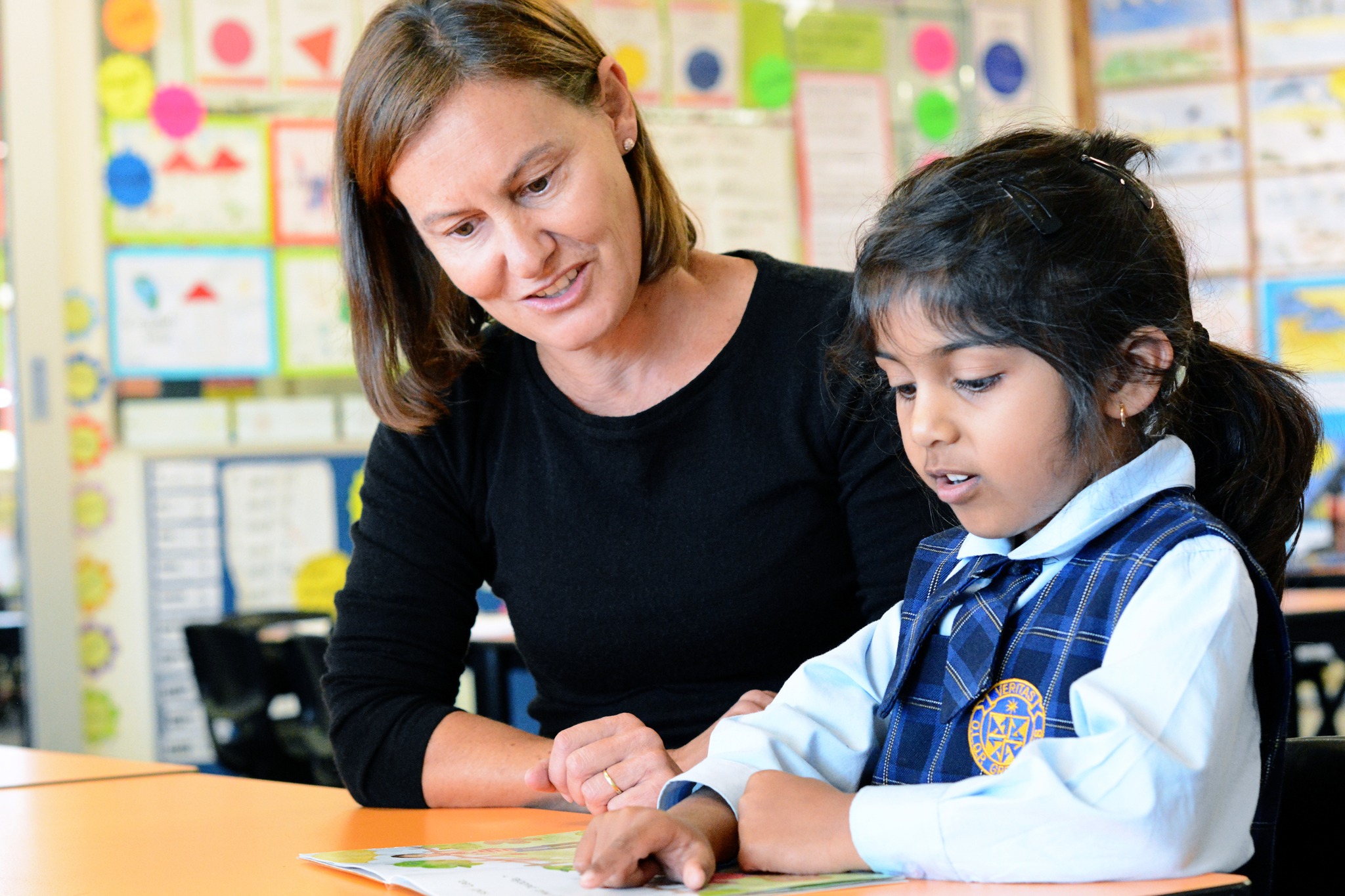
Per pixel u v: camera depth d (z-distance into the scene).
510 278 1.15
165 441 3.47
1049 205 0.87
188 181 3.51
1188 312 0.93
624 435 1.30
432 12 1.12
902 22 4.07
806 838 0.80
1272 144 4.04
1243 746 0.78
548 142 1.11
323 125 3.61
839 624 1.33
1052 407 0.86
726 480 1.29
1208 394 0.99
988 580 0.93
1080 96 4.07
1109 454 0.89
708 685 1.33
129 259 3.46
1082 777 0.73
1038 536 0.89
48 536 3.35
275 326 3.56
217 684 2.72
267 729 2.69
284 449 3.55
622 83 1.24
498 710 2.67
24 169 3.36
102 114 3.44
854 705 0.99
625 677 1.34
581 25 1.22
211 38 3.52
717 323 1.32
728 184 3.93
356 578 1.36
